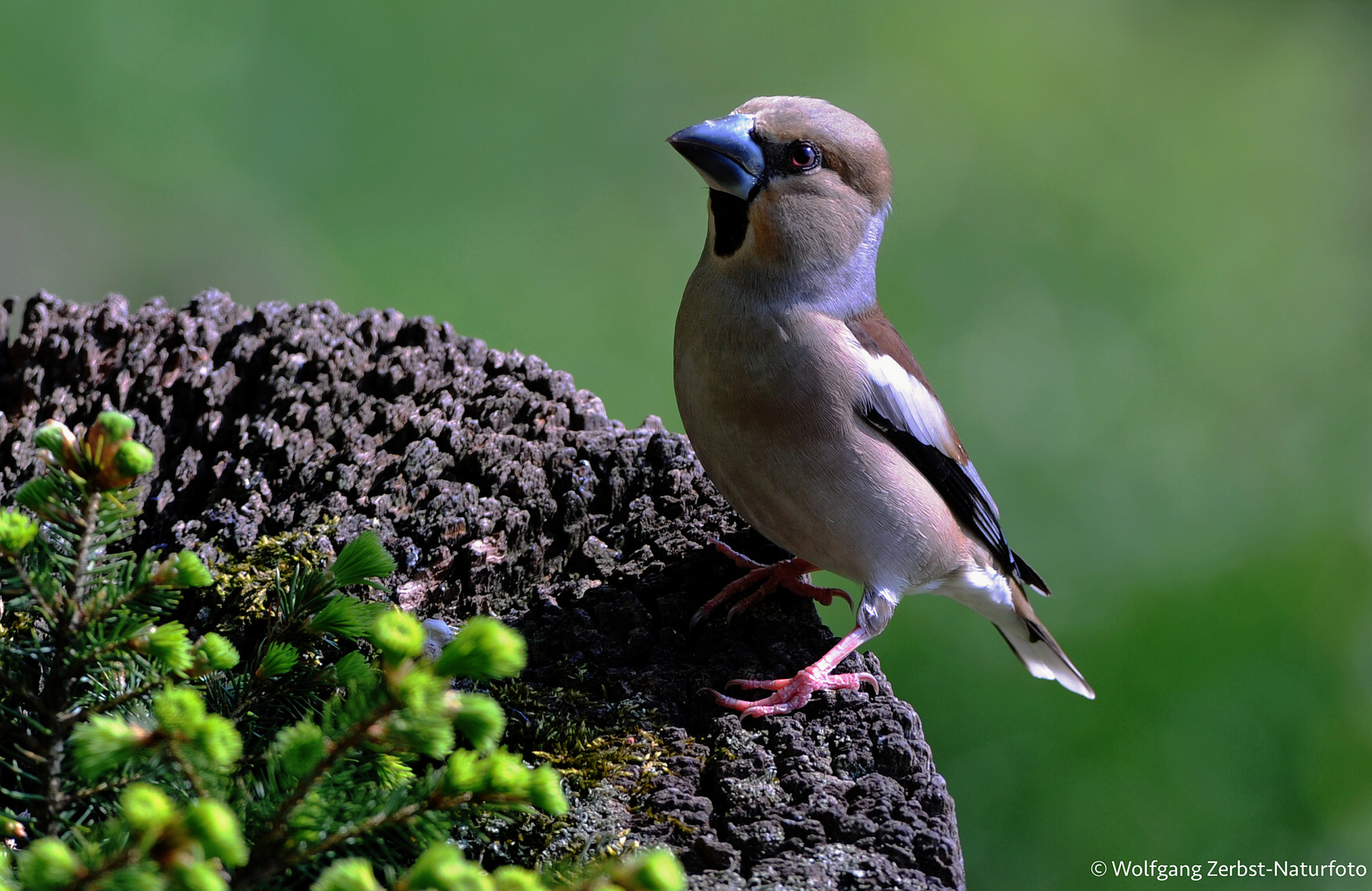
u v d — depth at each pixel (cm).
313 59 1872
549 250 1639
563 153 1784
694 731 510
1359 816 1059
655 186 1756
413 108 1838
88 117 1733
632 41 1986
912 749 486
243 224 1636
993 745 1078
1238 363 1590
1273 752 1115
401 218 1672
